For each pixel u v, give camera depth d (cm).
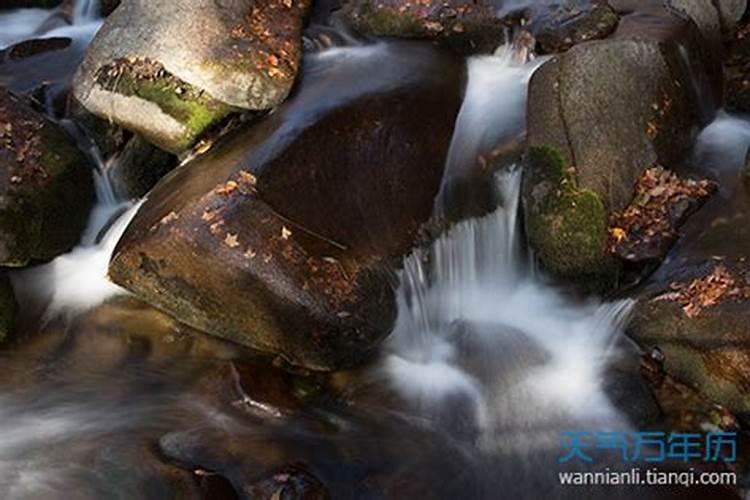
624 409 548
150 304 584
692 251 568
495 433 546
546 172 587
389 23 654
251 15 635
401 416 552
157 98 612
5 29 751
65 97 664
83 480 527
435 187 597
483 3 654
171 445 538
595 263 577
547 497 528
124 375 571
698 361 542
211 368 568
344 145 587
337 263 559
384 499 524
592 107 586
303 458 534
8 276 597
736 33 676
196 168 593
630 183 582
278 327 557
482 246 601
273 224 561
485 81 635
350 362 563
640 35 619
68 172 618
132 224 584
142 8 629
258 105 608
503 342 578
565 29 637
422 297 585
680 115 606
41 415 556
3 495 523
